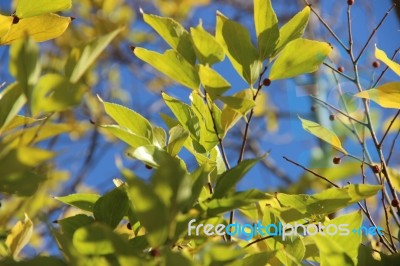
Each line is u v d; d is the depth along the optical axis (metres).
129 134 1.29
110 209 1.27
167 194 1.10
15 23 1.29
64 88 1.08
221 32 1.33
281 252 1.32
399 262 1.27
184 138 1.30
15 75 1.09
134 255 1.11
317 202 1.31
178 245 1.24
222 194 1.19
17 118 1.20
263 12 1.32
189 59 1.31
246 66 1.32
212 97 1.30
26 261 1.11
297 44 1.32
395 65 1.32
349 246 1.28
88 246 1.14
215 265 1.11
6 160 1.07
